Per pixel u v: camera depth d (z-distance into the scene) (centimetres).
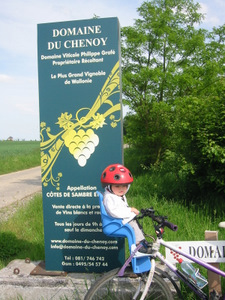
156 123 1348
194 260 339
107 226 353
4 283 418
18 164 2544
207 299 340
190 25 1477
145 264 341
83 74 422
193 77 1348
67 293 404
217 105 712
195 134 728
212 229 588
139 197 838
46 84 431
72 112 427
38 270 439
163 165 955
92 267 432
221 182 686
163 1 1470
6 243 588
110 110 419
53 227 438
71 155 430
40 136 436
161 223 333
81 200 430
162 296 366
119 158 420
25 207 935
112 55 416
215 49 1445
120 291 382
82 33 420
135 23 1450
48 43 429
